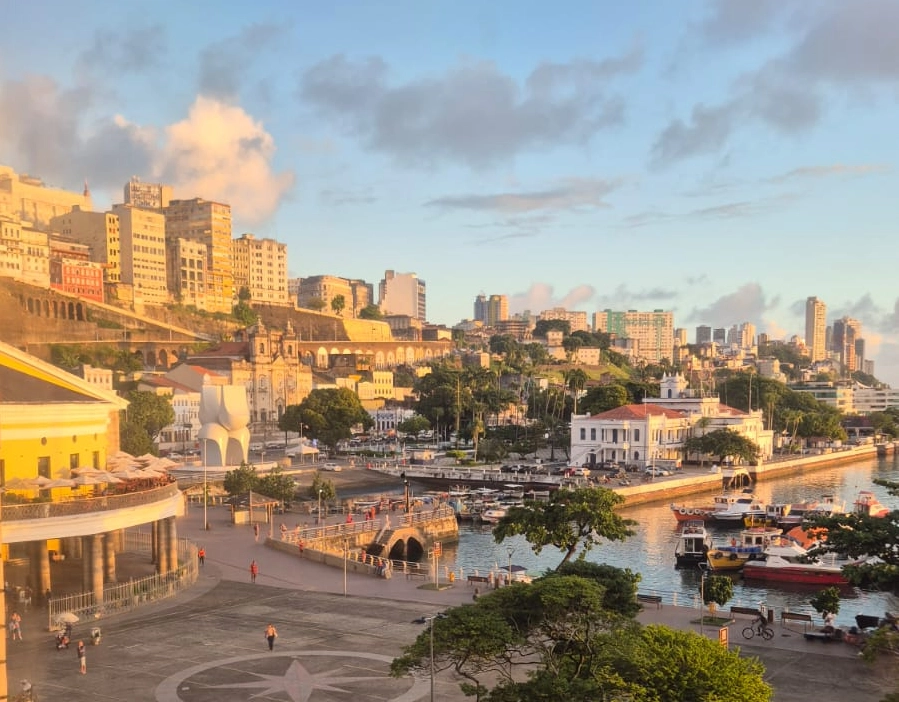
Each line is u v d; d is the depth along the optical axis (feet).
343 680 170.50
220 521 402.72
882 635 147.33
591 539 244.63
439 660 135.23
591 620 124.77
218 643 197.06
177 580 254.68
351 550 361.30
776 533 381.81
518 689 114.32
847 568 182.80
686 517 489.67
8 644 112.37
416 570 351.05
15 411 221.46
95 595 223.51
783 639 200.54
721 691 103.65
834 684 167.22
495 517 490.49
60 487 222.28
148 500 241.55
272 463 654.94
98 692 163.12
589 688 108.68
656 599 238.48
